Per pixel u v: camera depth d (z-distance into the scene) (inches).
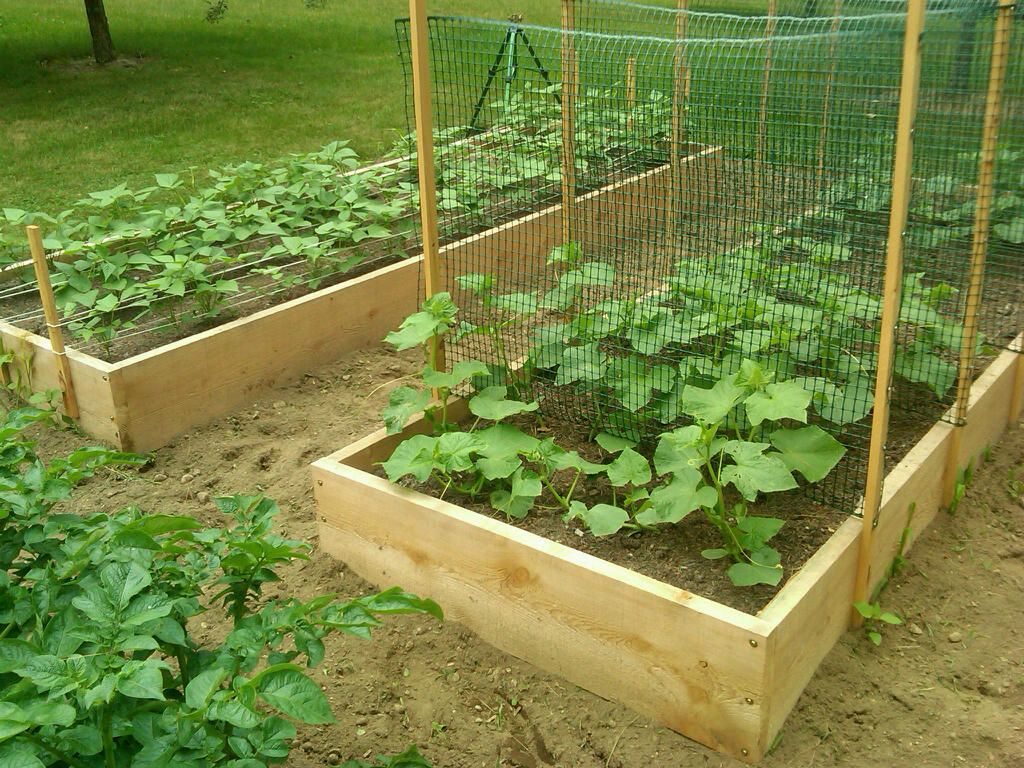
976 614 142.8
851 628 138.3
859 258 209.6
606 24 263.4
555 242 258.1
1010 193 217.0
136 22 675.4
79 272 224.2
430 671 136.2
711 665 117.4
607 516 136.2
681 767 118.3
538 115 295.9
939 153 213.8
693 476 134.0
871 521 132.4
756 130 195.8
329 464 153.9
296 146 406.6
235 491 177.5
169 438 195.2
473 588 139.7
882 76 188.5
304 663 136.7
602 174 252.2
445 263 233.5
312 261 234.1
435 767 120.8
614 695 128.6
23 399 206.5
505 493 149.3
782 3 280.8
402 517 144.9
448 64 198.4
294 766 120.8
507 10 724.0
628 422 163.5
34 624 93.4
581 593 127.4
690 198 211.6
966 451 168.6
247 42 634.2
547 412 176.2
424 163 159.0
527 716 128.0
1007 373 180.7
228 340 201.3
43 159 384.5
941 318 175.3
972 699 127.7
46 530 100.0
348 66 574.2
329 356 224.4
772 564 130.6
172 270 211.6
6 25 642.8
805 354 165.9
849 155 201.3
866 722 124.0
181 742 79.4
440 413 167.3
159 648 83.7
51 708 72.7
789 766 117.6
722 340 172.2
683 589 130.0
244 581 104.3
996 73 145.7
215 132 427.8
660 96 252.4
